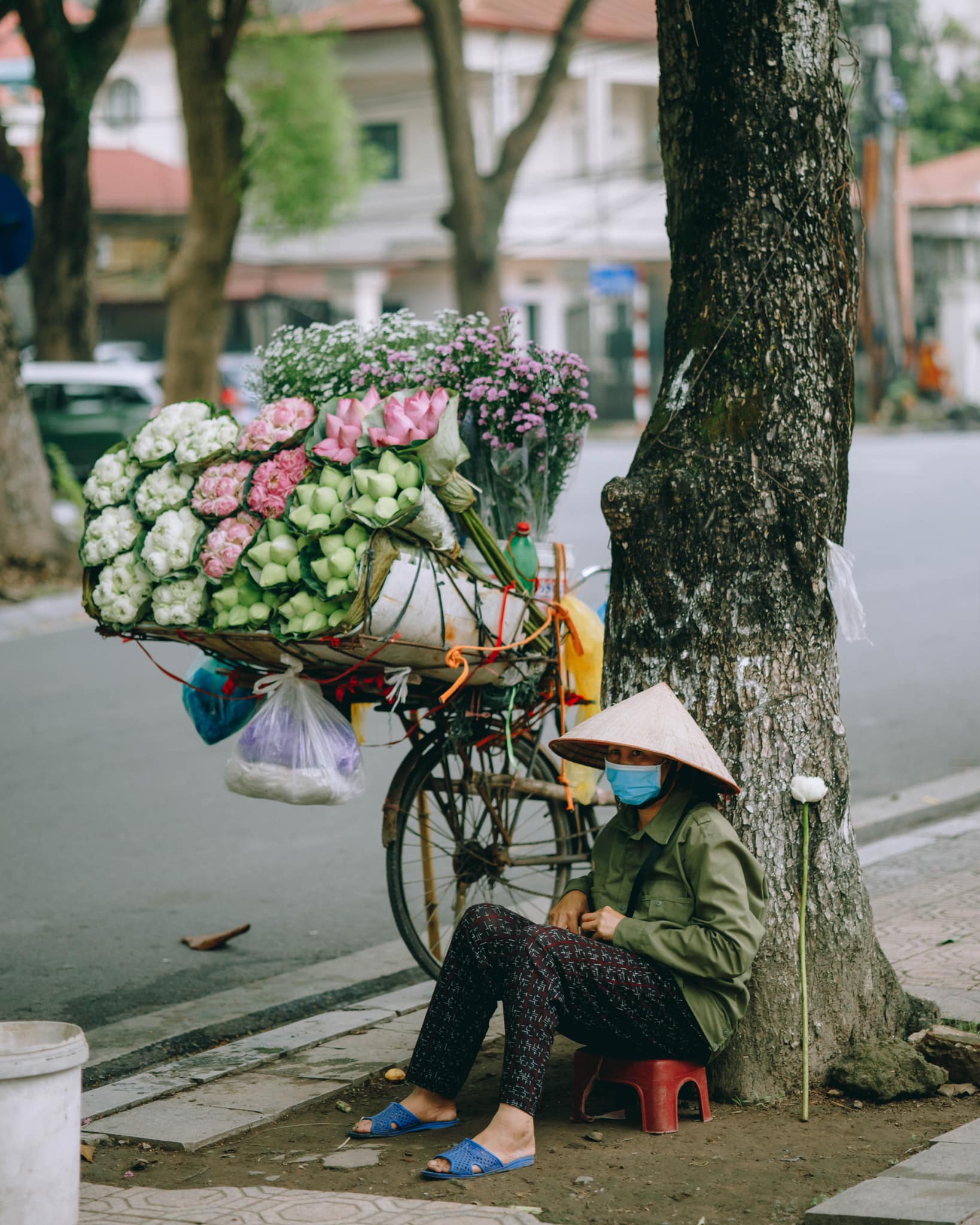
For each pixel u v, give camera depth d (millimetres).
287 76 30688
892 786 8883
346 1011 5766
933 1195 3779
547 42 38844
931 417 38094
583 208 40469
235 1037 5715
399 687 5168
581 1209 3973
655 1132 4457
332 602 4777
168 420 5129
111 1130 4684
